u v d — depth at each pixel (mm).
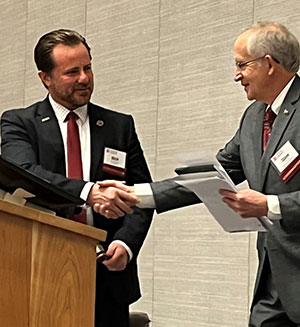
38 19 5875
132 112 5074
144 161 3250
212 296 4496
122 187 2984
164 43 4895
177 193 3057
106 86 5277
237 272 4371
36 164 3045
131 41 5121
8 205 1776
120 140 3164
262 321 2873
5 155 3070
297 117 2803
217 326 4449
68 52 3094
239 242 4379
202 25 4660
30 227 1864
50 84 3129
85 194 2957
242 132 3004
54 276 1942
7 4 6168
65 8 5652
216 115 4539
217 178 2541
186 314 4633
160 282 4812
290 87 2867
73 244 2008
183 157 2545
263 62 2850
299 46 2914
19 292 1830
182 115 4742
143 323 3928
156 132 4898
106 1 5328
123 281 3020
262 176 2828
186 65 4742
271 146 2826
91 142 3117
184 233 4695
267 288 2908
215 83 4559
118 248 2963
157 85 4918
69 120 3133
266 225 2719
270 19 4305
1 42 6168
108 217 2980
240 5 4453
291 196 2688
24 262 1846
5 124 3154
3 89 6137
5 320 1788
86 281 2055
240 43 2902
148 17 5016
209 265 4531
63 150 3084
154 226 4887
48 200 2080
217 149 4520
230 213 2715
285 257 2762
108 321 2975
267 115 2924
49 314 1922
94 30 5402
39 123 3127
